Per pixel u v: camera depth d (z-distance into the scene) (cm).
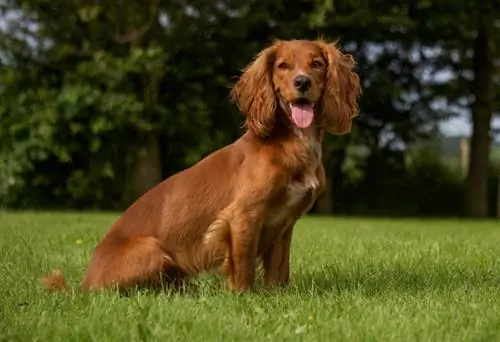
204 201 508
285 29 1842
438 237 954
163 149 1936
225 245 500
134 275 492
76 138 1841
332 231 1045
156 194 525
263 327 389
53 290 497
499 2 1894
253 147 504
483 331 383
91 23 1786
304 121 492
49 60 1825
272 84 512
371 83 1881
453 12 1848
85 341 368
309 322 401
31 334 374
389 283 536
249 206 491
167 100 1861
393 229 1140
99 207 1914
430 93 1986
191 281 521
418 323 395
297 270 622
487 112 1955
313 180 501
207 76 1870
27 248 751
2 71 1833
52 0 1764
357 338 368
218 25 1830
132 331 376
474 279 566
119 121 1753
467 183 1972
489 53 1948
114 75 1731
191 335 374
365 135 1997
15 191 1852
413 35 1880
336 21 1773
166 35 1781
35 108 1788
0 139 1806
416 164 2052
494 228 1222
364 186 2042
